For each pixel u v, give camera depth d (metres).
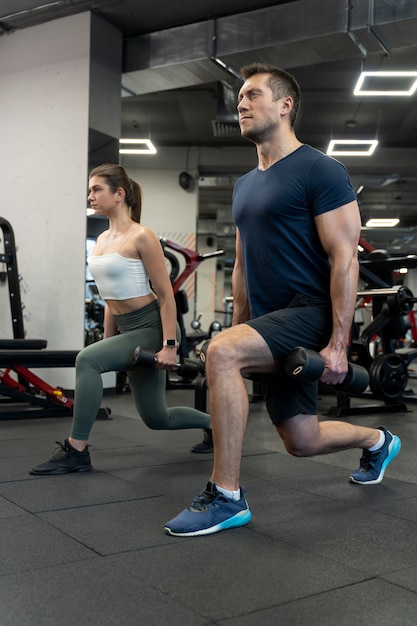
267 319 1.59
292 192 1.59
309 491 2.02
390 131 9.16
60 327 4.96
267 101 1.64
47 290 5.04
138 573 1.28
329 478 2.22
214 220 14.46
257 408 4.26
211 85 7.39
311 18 4.77
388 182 10.32
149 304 2.27
